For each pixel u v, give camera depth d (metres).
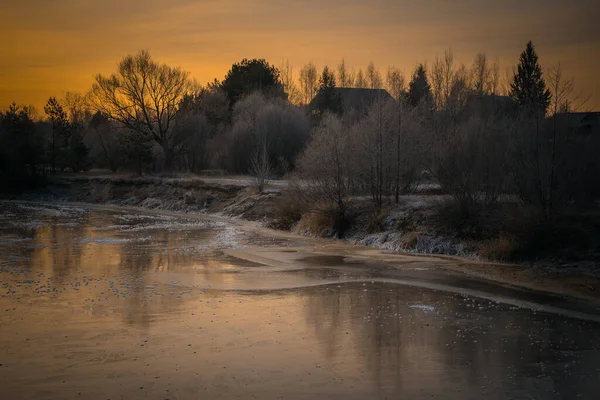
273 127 61.09
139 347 13.87
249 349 13.80
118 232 37.47
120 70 68.62
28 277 22.27
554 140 26.23
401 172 35.09
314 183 36.34
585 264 23.27
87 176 70.56
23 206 58.84
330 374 12.27
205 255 28.11
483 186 29.12
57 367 12.56
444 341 14.52
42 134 80.25
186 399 10.99
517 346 14.16
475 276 22.72
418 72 90.88
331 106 77.56
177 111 71.44
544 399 11.02
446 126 45.72
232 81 89.81
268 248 30.42
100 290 19.98
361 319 16.53
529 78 70.75
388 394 11.26
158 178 62.41
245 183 52.41
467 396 11.16
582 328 15.74
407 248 29.23
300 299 18.98
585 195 26.56
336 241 33.03
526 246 25.22
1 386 11.54
